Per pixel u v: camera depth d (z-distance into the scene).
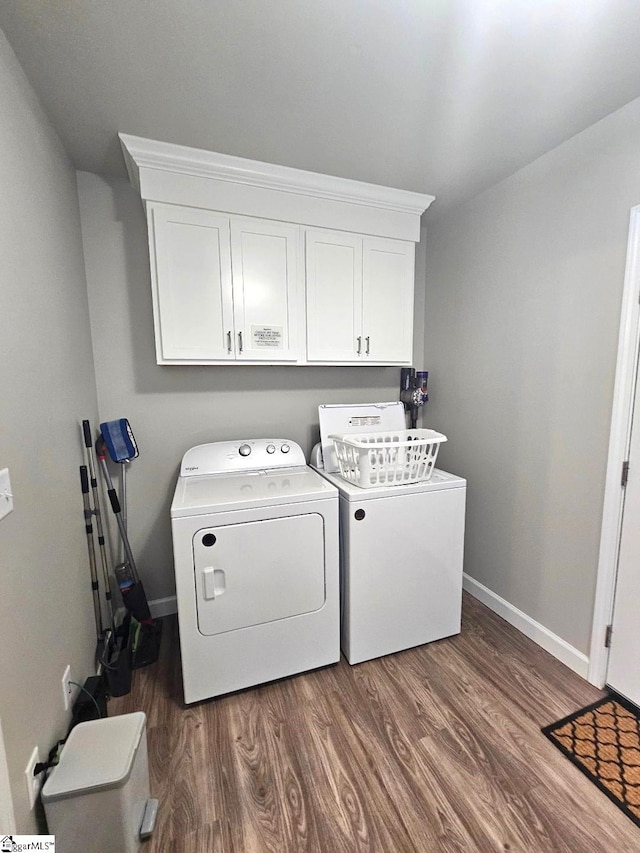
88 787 0.96
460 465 2.47
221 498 1.62
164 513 2.21
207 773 1.32
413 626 1.92
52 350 1.36
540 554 1.94
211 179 1.78
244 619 1.62
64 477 1.42
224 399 2.26
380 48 1.19
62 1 1.02
